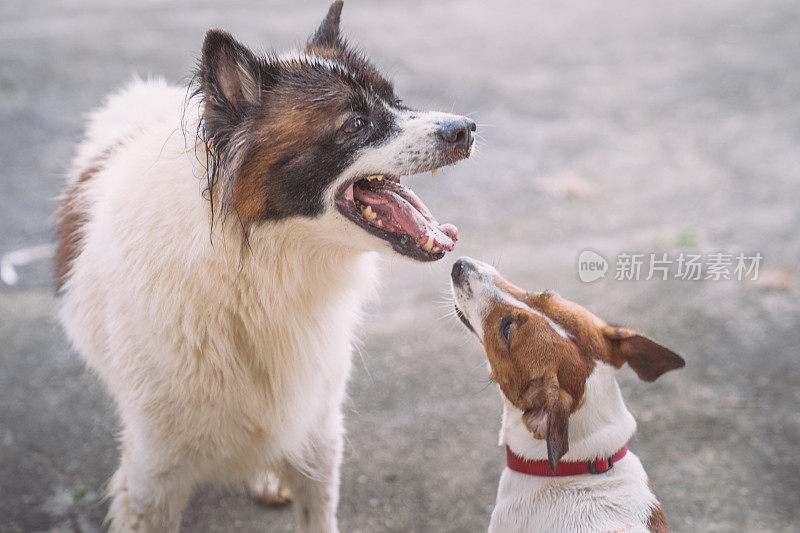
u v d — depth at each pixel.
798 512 3.76
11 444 4.25
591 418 2.87
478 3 14.68
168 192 2.70
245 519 3.83
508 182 7.79
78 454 4.21
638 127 9.16
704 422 4.42
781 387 4.69
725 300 5.64
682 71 10.94
